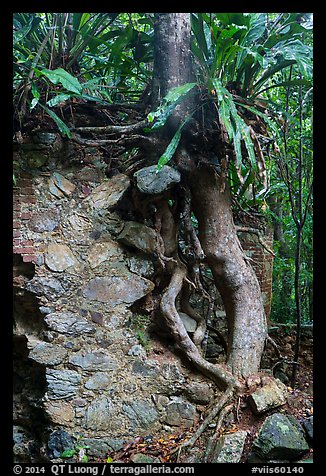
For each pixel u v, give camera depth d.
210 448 2.64
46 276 2.85
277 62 2.95
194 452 2.67
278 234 5.98
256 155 2.93
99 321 2.93
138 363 2.95
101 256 3.00
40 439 2.91
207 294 3.35
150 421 2.88
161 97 2.99
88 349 2.88
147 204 3.09
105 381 2.87
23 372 3.06
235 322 3.11
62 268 2.89
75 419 2.77
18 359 3.08
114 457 2.73
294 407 2.90
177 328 3.02
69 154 3.04
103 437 2.79
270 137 3.02
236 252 3.14
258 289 3.20
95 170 3.10
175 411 2.92
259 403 2.78
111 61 3.29
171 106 2.73
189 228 3.09
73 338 2.86
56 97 2.71
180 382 2.97
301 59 2.82
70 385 2.80
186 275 3.18
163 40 2.99
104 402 2.84
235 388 2.90
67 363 2.83
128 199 3.16
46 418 2.75
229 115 2.56
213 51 3.09
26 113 2.89
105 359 2.89
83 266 2.95
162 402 2.93
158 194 2.98
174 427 2.90
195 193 3.13
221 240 3.10
